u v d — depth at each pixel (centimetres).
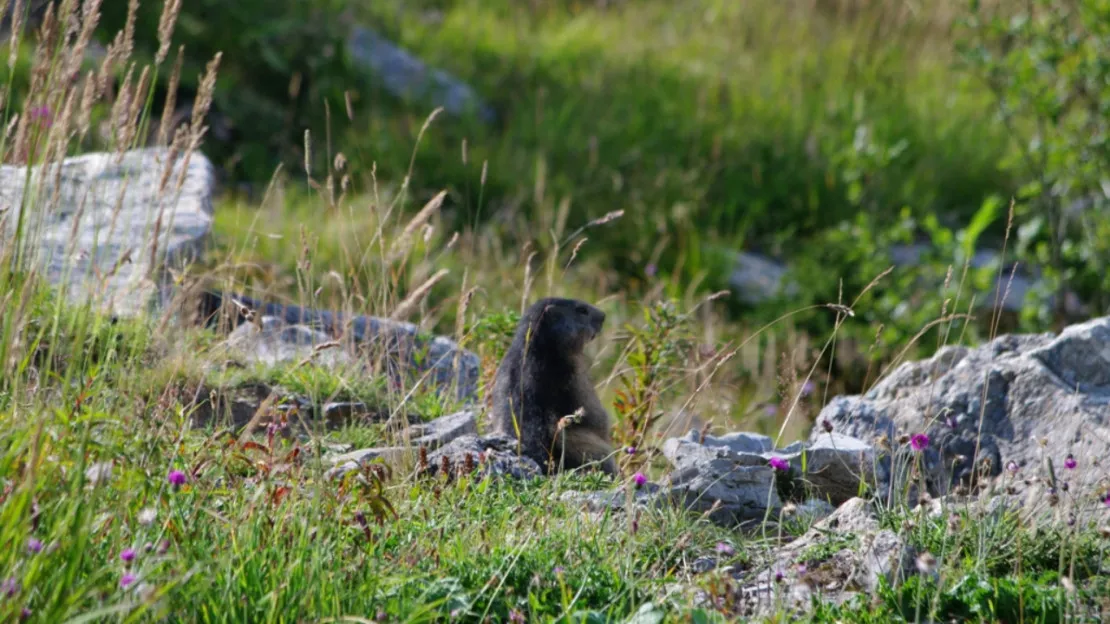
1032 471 973
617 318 2045
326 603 635
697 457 940
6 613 535
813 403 1527
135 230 1207
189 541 647
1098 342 1049
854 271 2309
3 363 659
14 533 567
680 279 2319
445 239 2178
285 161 2384
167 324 857
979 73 2128
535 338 1104
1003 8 2194
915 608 673
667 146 2767
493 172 2488
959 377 1080
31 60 1966
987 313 2220
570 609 650
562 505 834
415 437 1021
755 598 716
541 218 2253
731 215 2573
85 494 634
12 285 701
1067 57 1975
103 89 785
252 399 1043
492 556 711
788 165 2756
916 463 884
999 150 2897
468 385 1275
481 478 899
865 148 2653
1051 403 1018
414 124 2578
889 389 1138
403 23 3105
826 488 952
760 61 3369
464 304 1121
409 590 671
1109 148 1973
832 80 3247
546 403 1077
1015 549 745
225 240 1667
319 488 720
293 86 2239
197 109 820
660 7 3691
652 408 1113
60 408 702
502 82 2955
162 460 712
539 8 3488
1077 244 2247
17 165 754
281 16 2719
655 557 766
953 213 2692
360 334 1267
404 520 777
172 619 606
